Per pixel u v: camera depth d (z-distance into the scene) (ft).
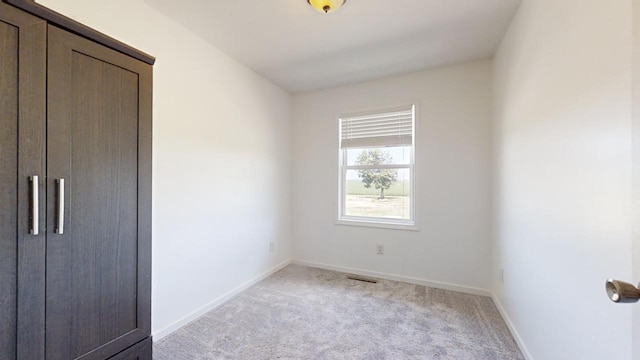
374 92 10.55
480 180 8.96
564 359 4.26
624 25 2.98
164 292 6.54
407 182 10.34
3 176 2.99
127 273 4.19
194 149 7.38
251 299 8.51
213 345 6.16
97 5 5.26
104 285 3.91
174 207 6.81
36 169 3.22
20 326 3.14
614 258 3.14
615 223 3.13
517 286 6.34
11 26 3.01
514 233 6.57
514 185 6.58
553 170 4.65
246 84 9.40
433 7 6.27
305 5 6.20
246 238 9.41
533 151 5.45
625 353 2.94
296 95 11.98
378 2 6.08
